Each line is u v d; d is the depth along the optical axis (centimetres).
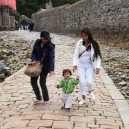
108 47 1892
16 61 1270
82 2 2608
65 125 470
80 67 591
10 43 1952
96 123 484
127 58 1352
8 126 471
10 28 3853
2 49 1620
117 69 1070
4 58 1347
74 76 894
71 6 2931
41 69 573
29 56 1383
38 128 458
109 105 599
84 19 2573
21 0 6288
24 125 472
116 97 664
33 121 489
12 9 4056
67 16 3052
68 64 1138
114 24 1967
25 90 729
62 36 2872
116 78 926
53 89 729
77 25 2764
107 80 857
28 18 5781
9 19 3969
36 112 540
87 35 566
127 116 525
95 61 579
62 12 3212
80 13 2666
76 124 477
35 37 2533
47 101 594
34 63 572
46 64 582
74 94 681
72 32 2914
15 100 637
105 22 2123
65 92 540
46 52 578
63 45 1945
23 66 1162
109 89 743
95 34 2334
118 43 1911
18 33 3120
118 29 1906
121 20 1855
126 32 1791
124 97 681
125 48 1792
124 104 608
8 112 551
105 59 1278
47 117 508
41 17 3944
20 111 554
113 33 1989
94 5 2328
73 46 1894
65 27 3130
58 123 479
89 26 2462
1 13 3709
